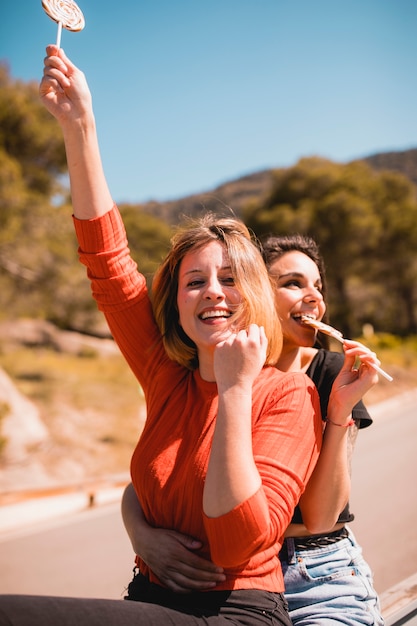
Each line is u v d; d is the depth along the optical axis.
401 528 5.36
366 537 5.24
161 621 1.42
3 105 15.59
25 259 15.52
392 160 109.81
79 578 5.30
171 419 1.83
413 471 7.76
